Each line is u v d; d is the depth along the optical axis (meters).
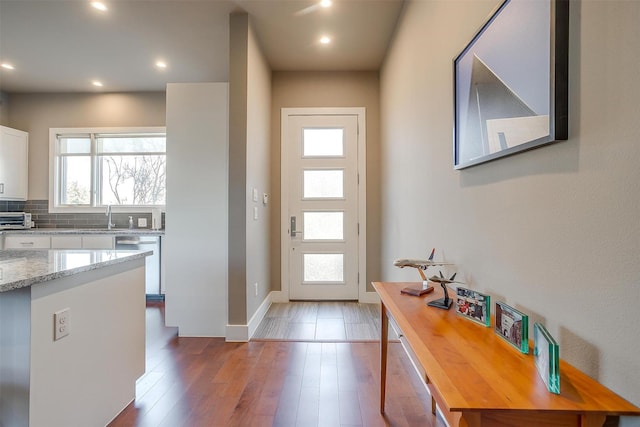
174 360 2.48
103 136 4.70
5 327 1.27
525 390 0.78
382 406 1.82
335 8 2.86
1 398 1.26
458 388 0.79
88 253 1.92
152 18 2.99
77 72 4.11
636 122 0.72
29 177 4.66
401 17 2.89
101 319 1.66
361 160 4.14
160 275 4.22
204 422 1.74
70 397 1.46
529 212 1.09
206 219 2.99
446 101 1.83
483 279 1.41
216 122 3.00
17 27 3.12
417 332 1.13
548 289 1.00
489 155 1.30
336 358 2.51
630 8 0.73
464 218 1.59
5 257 1.75
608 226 0.79
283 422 1.74
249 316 2.96
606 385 0.80
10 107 4.66
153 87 4.56
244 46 2.90
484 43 1.33
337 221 4.18
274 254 4.15
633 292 0.73
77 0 2.72
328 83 4.14
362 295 4.14
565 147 0.92
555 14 0.91
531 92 1.03
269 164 3.98
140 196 4.71
